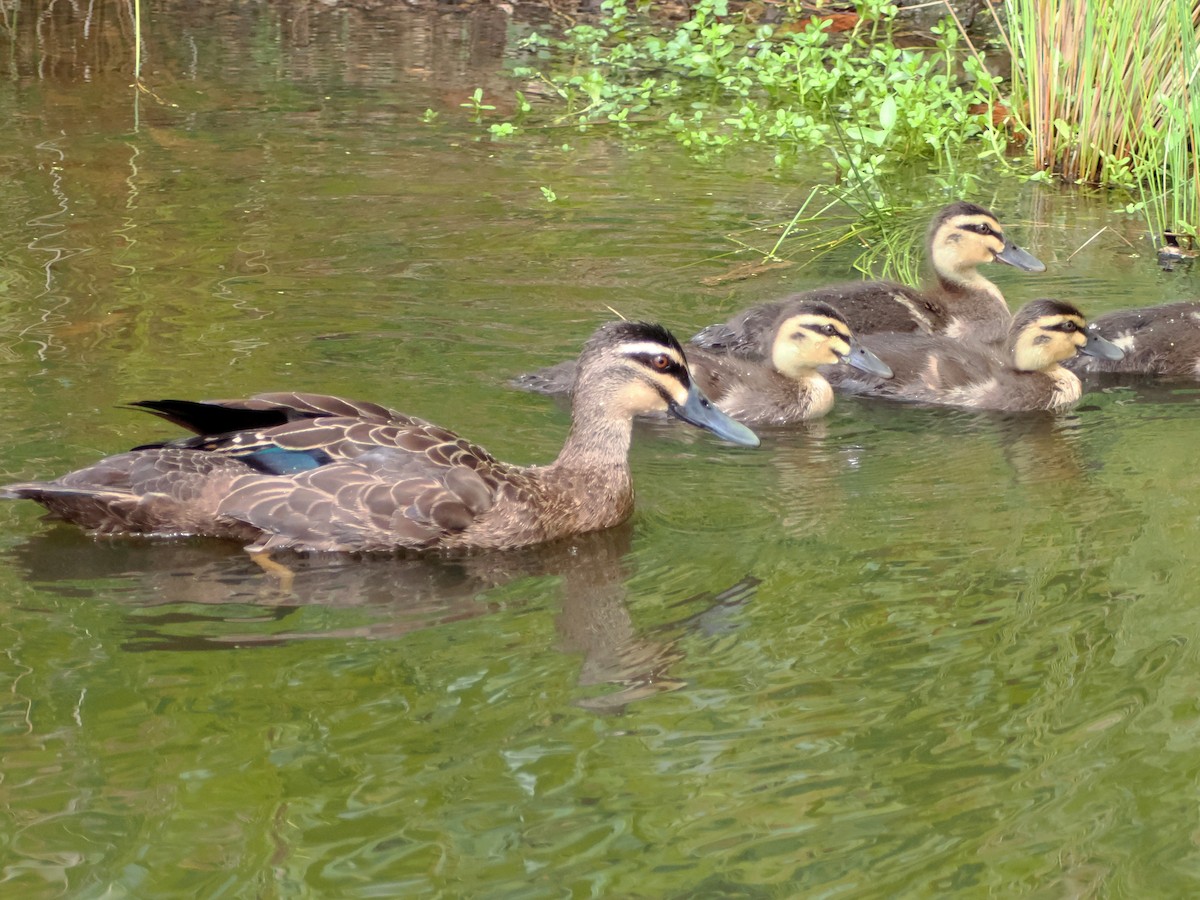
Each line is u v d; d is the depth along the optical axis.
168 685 6.07
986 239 11.94
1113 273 12.61
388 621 6.72
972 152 16.14
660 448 9.25
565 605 6.96
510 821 5.28
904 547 7.68
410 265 12.02
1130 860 5.11
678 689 6.18
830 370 10.80
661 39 20.00
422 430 7.64
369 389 9.52
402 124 16.22
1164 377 10.89
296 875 4.96
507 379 9.80
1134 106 14.85
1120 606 6.94
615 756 5.67
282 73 18.08
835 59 17.50
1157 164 14.39
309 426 7.50
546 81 18.14
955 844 5.18
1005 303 12.09
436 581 7.20
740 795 5.45
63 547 7.29
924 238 13.29
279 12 20.95
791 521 8.05
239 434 7.51
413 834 5.20
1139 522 7.98
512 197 13.94
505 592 7.10
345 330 10.54
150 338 10.17
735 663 6.41
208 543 7.39
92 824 5.20
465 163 14.95
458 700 6.04
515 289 11.58
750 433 8.41
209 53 18.89
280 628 6.61
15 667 6.17
